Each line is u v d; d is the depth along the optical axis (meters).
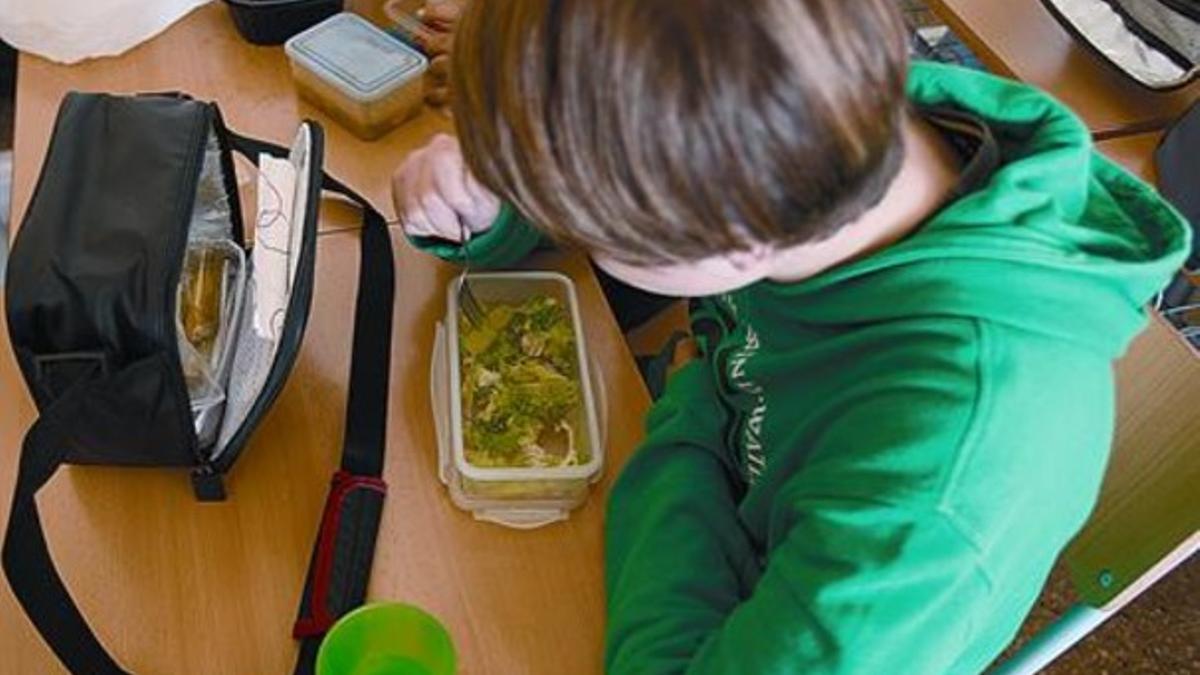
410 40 1.07
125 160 0.74
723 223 0.46
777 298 0.68
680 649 0.68
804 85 0.43
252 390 0.76
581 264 0.94
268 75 1.07
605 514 0.79
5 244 1.18
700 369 0.84
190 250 0.80
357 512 0.76
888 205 0.59
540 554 0.77
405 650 0.68
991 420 0.54
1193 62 1.27
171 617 0.71
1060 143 0.61
